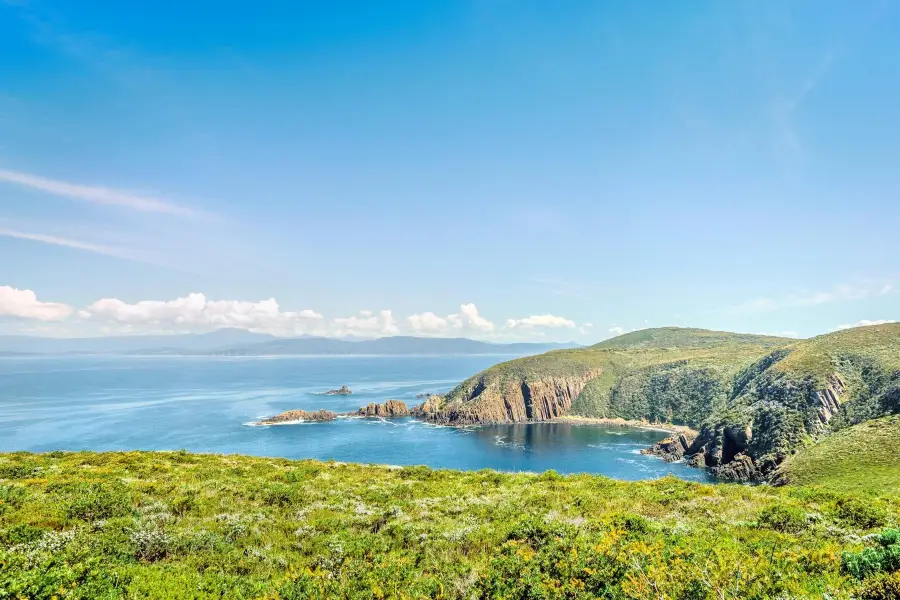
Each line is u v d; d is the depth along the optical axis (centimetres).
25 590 859
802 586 912
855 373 11506
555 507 1786
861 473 6269
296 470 2552
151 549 1255
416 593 995
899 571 861
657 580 899
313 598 978
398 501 1925
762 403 12025
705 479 10394
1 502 1525
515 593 955
